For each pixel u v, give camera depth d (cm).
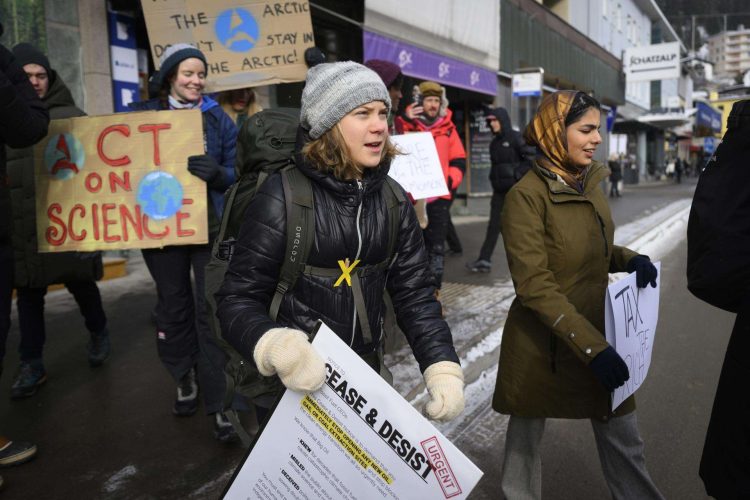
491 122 650
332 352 135
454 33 1130
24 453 276
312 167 151
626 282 191
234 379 169
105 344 396
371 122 149
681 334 488
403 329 170
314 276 155
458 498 134
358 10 864
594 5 2441
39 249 309
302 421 138
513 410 210
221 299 155
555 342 203
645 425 323
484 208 1416
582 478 271
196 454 286
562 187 198
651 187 2889
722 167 144
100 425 316
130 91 714
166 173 293
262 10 375
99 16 664
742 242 137
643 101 3697
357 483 138
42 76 309
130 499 249
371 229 158
